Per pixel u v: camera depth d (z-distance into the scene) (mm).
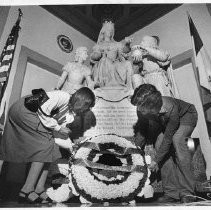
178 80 6227
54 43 6637
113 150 4531
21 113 4586
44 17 6543
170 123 4742
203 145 5234
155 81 5418
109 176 4305
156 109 4875
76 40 7191
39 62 6164
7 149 4488
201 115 5570
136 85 5348
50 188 4270
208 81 5562
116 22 7406
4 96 5078
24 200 4152
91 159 4418
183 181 4453
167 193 4418
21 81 5680
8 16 5699
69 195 4227
